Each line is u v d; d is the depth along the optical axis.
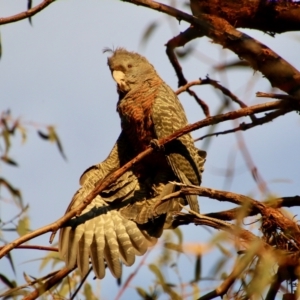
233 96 7.04
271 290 5.46
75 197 8.41
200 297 5.86
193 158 8.79
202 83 8.30
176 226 7.32
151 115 9.05
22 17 6.36
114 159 8.93
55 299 7.19
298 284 5.27
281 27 6.49
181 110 9.30
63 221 6.29
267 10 6.36
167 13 6.17
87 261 7.75
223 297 5.77
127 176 8.77
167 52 7.84
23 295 7.23
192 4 6.43
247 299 5.39
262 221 6.05
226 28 6.08
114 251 8.00
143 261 6.68
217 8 6.37
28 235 6.15
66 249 7.72
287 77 5.95
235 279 5.52
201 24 6.13
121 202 8.52
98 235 8.12
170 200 8.09
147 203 8.71
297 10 6.34
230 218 7.05
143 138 9.16
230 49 6.09
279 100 5.68
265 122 6.34
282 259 5.39
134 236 8.13
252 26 6.55
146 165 8.86
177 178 8.85
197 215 6.38
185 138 8.77
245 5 6.37
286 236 5.93
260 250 5.36
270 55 5.96
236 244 5.21
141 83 9.53
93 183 8.56
